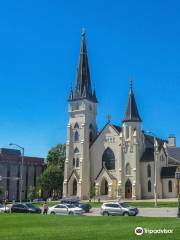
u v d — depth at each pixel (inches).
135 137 4832.7
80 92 5349.4
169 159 5167.3
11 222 1610.5
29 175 6555.1
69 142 5251.0
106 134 5093.5
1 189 6072.8
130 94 5032.0
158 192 4667.8
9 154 6427.2
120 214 2338.8
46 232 1156.5
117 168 4909.0
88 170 5113.2
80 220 1712.6
